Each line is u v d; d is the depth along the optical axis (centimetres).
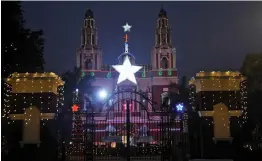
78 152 2702
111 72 7362
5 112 2238
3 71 2842
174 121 2542
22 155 2205
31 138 2198
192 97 2462
